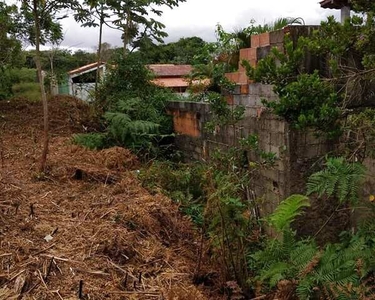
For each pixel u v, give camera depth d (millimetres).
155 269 2914
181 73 15500
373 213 3062
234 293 2893
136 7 8742
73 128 7496
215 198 3170
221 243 3125
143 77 7918
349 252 2488
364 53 3277
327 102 3246
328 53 3463
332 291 2289
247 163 4477
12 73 10867
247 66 3678
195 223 4016
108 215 3602
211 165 4531
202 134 5848
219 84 5117
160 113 7277
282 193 3803
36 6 4480
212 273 3086
